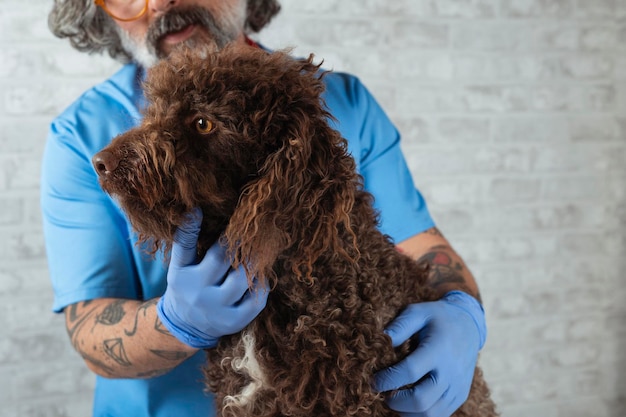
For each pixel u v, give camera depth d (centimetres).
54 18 182
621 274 336
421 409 125
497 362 324
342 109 177
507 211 314
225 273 120
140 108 159
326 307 117
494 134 306
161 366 139
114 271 157
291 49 131
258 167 115
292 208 112
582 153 321
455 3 292
